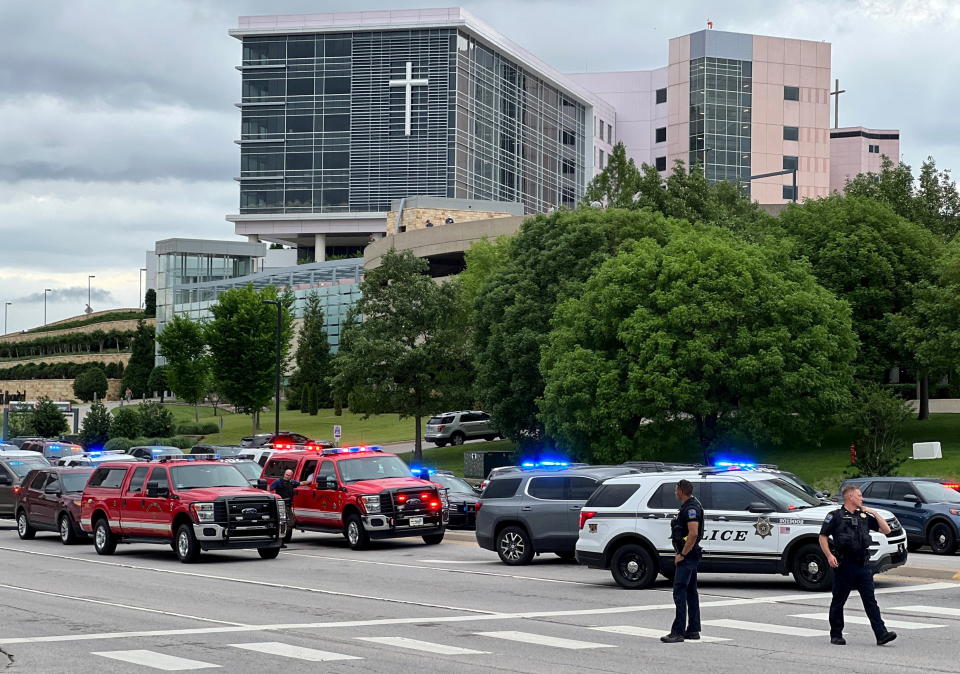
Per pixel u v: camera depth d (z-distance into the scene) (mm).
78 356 160875
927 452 47531
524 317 56781
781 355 45906
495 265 69688
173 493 26438
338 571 23750
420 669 12414
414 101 131375
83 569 24656
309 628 15648
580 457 49750
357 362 64312
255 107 136500
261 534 26219
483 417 71000
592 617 16625
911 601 18047
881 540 18906
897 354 56562
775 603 17844
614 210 57969
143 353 134625
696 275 46938
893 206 64938
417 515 28969
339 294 113438
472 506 35219
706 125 153500
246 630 15477
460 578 22141
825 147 156500
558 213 59156
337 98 134125
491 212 115250
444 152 130125
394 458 30734
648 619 16406
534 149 147625
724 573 21953
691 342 45656
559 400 48438
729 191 75062
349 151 133625
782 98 155500
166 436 85000
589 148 161750
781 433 46812
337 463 29812
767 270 48750
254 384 84625
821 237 57719
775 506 19500
